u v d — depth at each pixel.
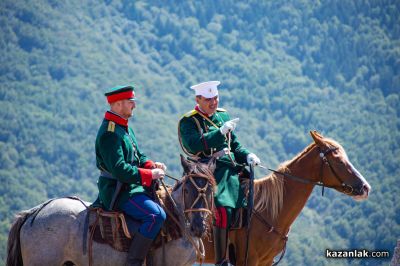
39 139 86.31
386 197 60.22
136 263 10.38
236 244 12.34
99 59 113.81
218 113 12.62
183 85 112.25
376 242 52.91
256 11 130.38
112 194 10.62
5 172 74.56
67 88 104.12
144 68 114.56
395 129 94.06
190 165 10.55
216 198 11.88
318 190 56.66
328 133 94.44
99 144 10.67
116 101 10.82
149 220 10.48
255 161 12.27
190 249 10.70
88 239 10.46
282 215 12.52
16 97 99.31
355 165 76.00
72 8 125.06
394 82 112.38
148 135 88.31
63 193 76.31
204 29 127.88
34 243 10.43
